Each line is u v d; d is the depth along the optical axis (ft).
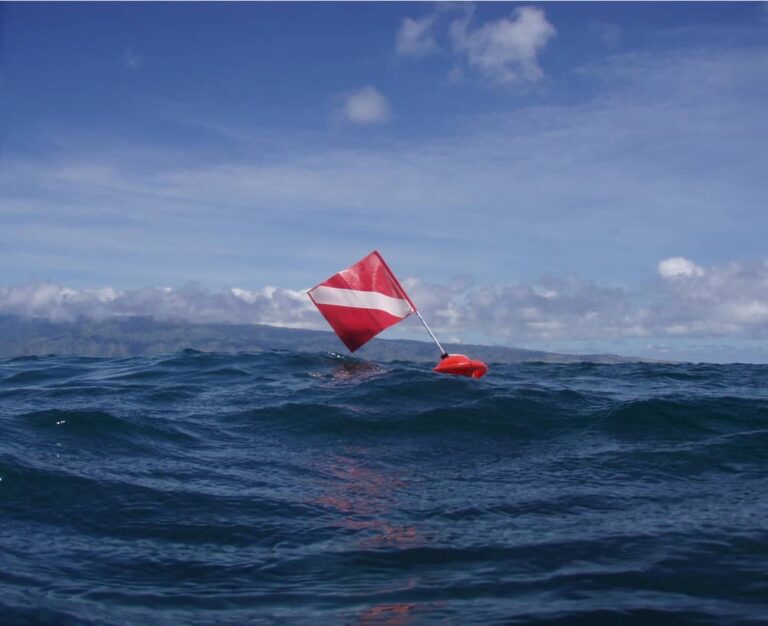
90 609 8.79
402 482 15.70
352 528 12.45
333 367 35.88
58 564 10.51
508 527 12.37
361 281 32.40
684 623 8.26
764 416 22.00
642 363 46.37
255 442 19.92
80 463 16.29
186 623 8.49
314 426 21.47
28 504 13.38
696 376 37.73
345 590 9.63
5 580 9.62
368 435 20.40
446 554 11.03
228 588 9.74
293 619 8.65
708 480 15.55
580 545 11.20
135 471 15.99
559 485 15.25
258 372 35.06
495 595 9.32
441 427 21.02
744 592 9.21
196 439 19.94
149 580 10.01
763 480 15.49
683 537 11.41
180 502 13.79
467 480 15.81
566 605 8.86
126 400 27.14
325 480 15.85
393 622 8.51
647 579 9.68
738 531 11.69
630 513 13.06
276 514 13.24
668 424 20.97
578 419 21.94
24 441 17.75
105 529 12.27
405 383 26.99
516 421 21.59
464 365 30.25
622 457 17.62
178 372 36.09
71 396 28.27
